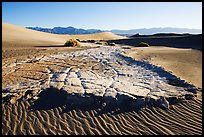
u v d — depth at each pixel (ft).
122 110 23.89
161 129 20.44
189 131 19.95
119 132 20.17
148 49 78.13
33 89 28.25
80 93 26.68
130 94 26.37
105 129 20.68
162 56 55.83
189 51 66.03
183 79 32.17
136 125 21.27
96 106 24.63
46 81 31.65
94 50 73.10
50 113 23.62
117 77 34.76
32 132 20.17
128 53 63.52
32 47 88.63
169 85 30.19
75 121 22.07
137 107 24.25
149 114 23.09
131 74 36.76
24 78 33.40
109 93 26.71
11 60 48.91
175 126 20.86
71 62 47.09
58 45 104.78
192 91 27.73
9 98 25.96
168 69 39.50
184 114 22.90
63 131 20.35
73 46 98.78
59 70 38.86
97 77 34.53
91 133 20.03
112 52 66.08
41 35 181.06
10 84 30.42
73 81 31.83
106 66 43.29
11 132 20.16
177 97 25.76
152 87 29.30
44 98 26.58
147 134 19.74
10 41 109.40
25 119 22.44
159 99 25.11
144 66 42.86
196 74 36.04
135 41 176.45
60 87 28.89
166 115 22.82
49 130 20.51
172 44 129.29
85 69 40.09
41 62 46.65
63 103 25.44
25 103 25.58
